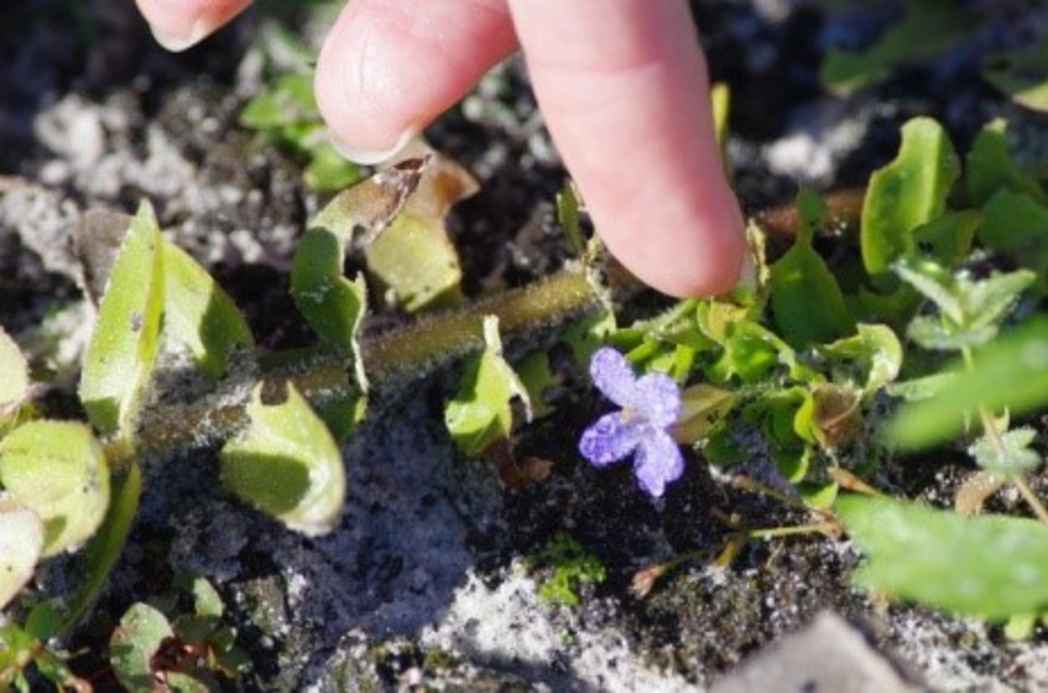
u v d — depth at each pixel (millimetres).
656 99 276
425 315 312
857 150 348
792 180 345
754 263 300
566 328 311
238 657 296
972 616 290
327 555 302
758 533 296
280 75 360
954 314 281
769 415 299
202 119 358
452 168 322
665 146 278
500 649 296
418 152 323
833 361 300
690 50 279
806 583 295
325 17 361
